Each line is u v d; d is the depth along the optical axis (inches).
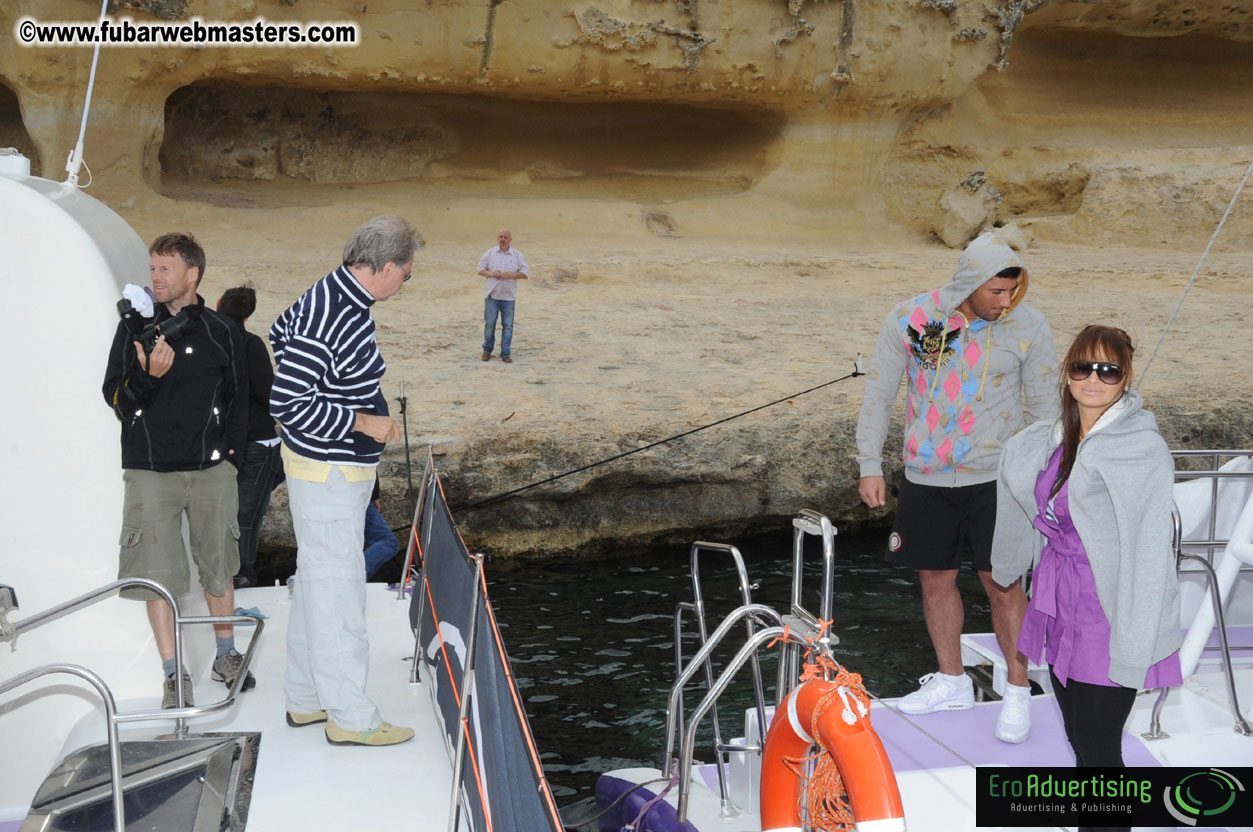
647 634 331.0
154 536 144.0
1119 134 1022.4
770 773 105.5
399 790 133.3
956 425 157.8
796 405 469.1
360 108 949.2
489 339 526.9
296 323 130.6
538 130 997.8
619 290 719.1
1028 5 977.5
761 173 978.1
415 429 418.6
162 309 144.9
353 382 134.4
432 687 159.9
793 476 442.6
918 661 304.0
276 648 180.7
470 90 861.8
